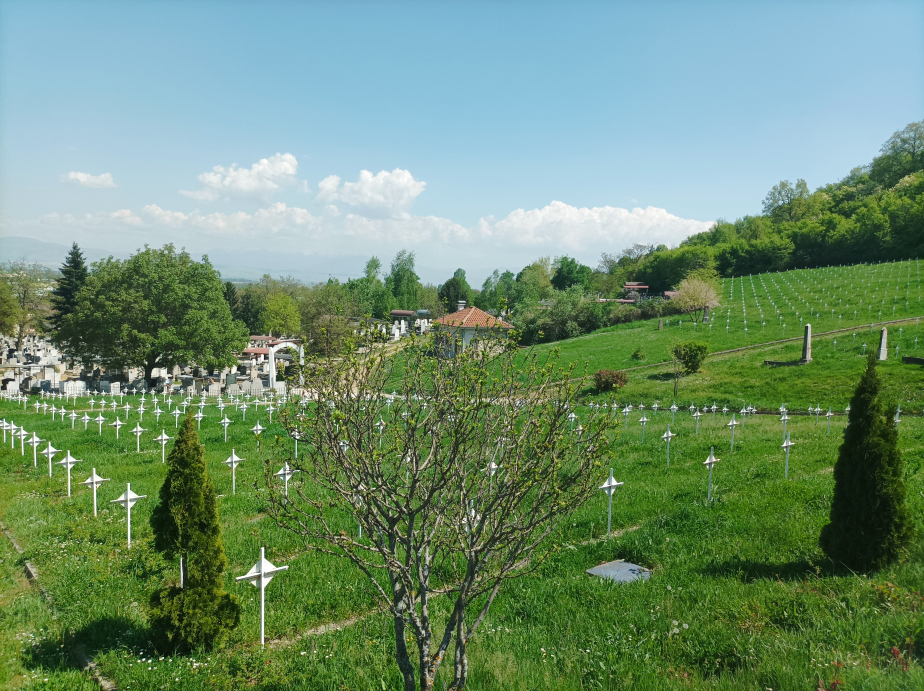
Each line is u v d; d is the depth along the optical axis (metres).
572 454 6.05
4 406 36.28
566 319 70.31
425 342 6.12
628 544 11.59
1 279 74.88
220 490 16.62
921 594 7.93
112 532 13.11
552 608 9.02
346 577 10.61
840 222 102.62
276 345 47.38
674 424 26.70
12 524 13.73
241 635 8.57
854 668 6.08
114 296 44.16
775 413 29.22
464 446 5.62
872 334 42.03
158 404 36.69
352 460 5.71
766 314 58.53
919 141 131.38
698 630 7.67
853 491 9.22
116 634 8.67
